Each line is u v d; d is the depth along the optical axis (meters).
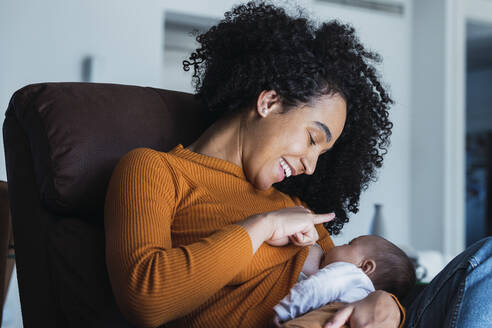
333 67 1.11
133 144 1.17
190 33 1.47
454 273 0.94
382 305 0.94
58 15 3.32
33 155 1.11
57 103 1.13
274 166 1.11
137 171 0.96
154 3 3.57
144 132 1.20
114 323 0.92
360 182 1.39
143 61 3.54
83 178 1.07
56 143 1.08
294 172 1.13
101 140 1.12
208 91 1.22
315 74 1.09
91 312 0.95
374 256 1.23
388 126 1.36
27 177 1.12
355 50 1.25
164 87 3.98
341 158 1.34
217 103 1.19
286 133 1.09
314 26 1.22
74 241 0.99
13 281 2.79
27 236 1.09
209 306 0.97
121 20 3.48
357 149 1.33
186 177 1.05
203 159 1.10
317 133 1.10
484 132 7.17
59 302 0.99
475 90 7.27
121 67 3.48
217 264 0.83
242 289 0.99
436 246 4.39
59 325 1.00
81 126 1.11
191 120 1.30
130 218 0.87
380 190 4.44
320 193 1.38
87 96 1.18
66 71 3.34
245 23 1.20
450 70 4.36
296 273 1.07
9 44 3.21
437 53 4.41
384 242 1.26
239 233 0.88
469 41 5.70
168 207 0.95
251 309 0.99
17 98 1.16
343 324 0.95
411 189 4.60
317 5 4.12
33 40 3.27
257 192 1.15
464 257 0.94
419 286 1.85
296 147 1.09
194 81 1.36
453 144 4.37
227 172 1.11
